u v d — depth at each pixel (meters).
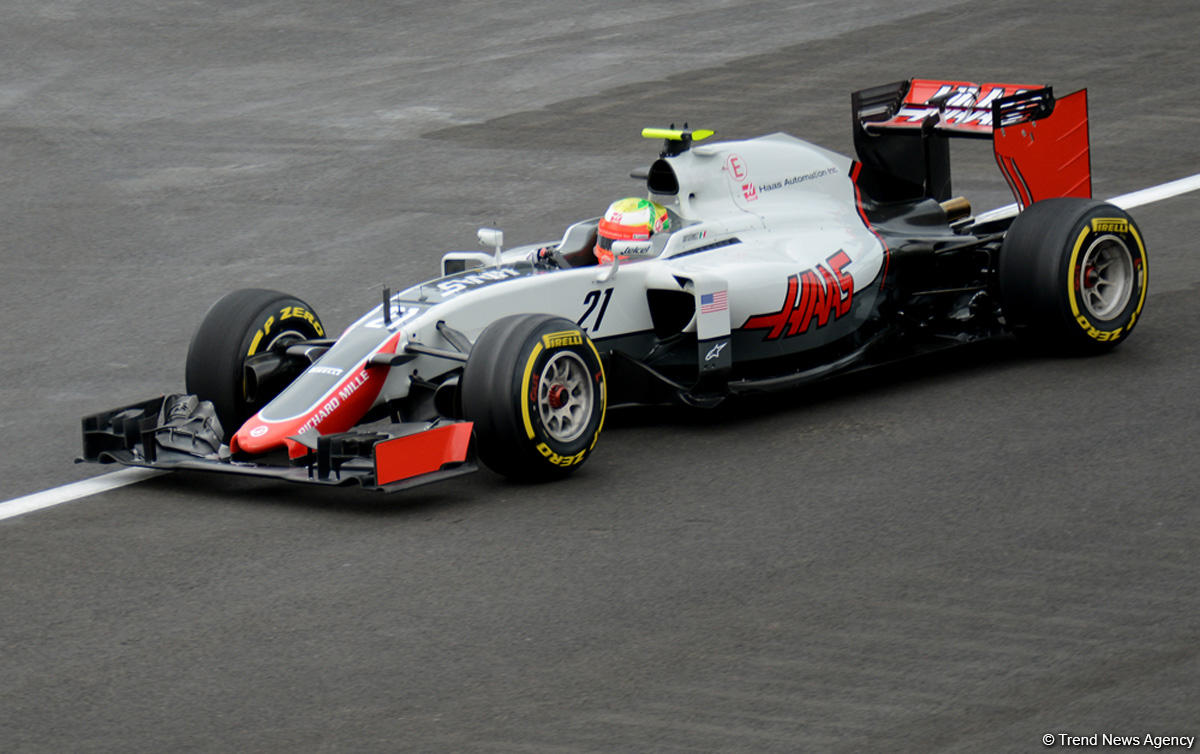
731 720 21.73
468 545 28.06
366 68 74.62
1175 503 28.36
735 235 35.62
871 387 36.06
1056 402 33.91
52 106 69.69
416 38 80.00
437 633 24.73
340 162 59.91
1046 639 23.59
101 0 88.62
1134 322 36.66
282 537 28.86
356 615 25.50
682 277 33.28
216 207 55.22
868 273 36.28
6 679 23.98
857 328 36.50
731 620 24.72
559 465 30.66
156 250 50.84
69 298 46.44
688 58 73.12
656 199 35.56
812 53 72.75
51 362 41.03
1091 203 36.12
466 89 69.81
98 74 74.88
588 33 79.00
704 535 28.08
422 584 26.55
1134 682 22.23
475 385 30.08
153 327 43.53
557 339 30.56
